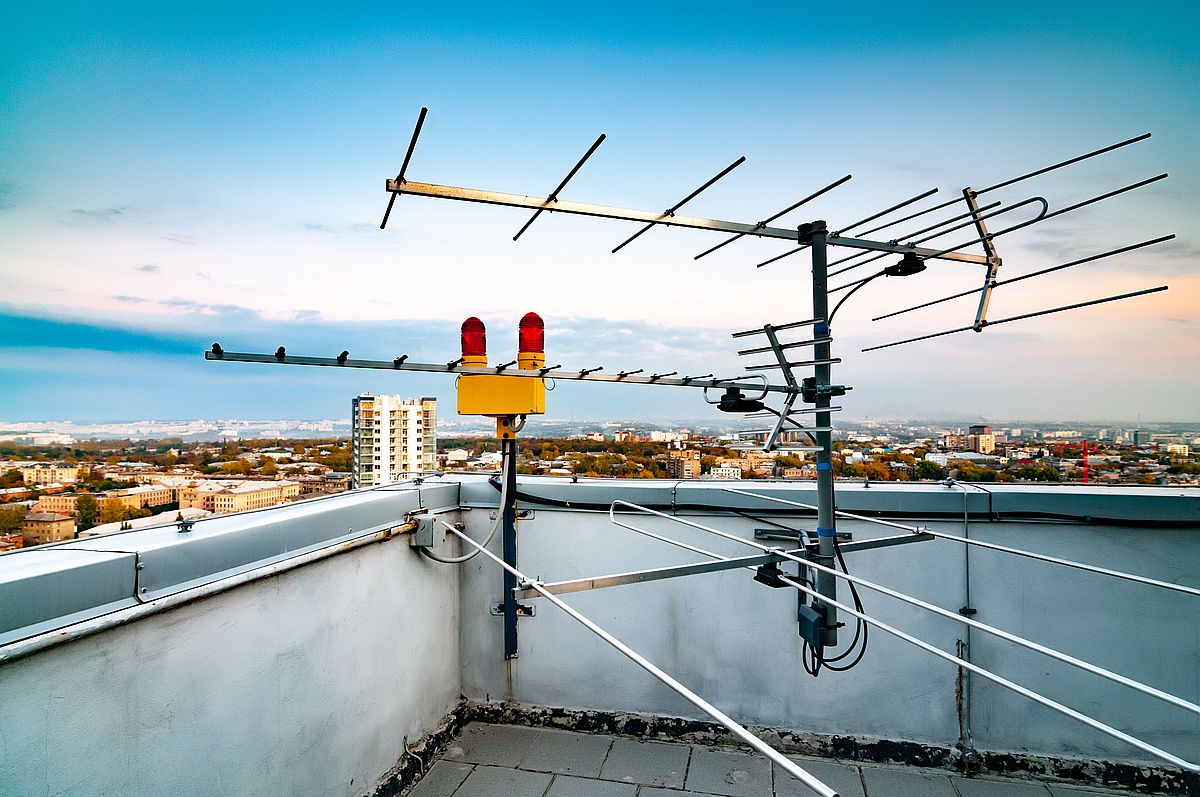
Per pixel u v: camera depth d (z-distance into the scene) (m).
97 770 1.42
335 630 2.23
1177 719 2.51
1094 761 2.56
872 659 2.78
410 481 3.18
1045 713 2.63
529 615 3.06
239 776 1.81
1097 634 2.59
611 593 3.04
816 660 2.33
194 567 1.66
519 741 2.94
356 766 2.33
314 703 2.12
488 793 2.54
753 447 1.97
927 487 2.84
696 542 2.96
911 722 2.75
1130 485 2.81
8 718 1.25
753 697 2.89
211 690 1.72
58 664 1.34
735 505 2.91
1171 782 2.48
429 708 2.84
